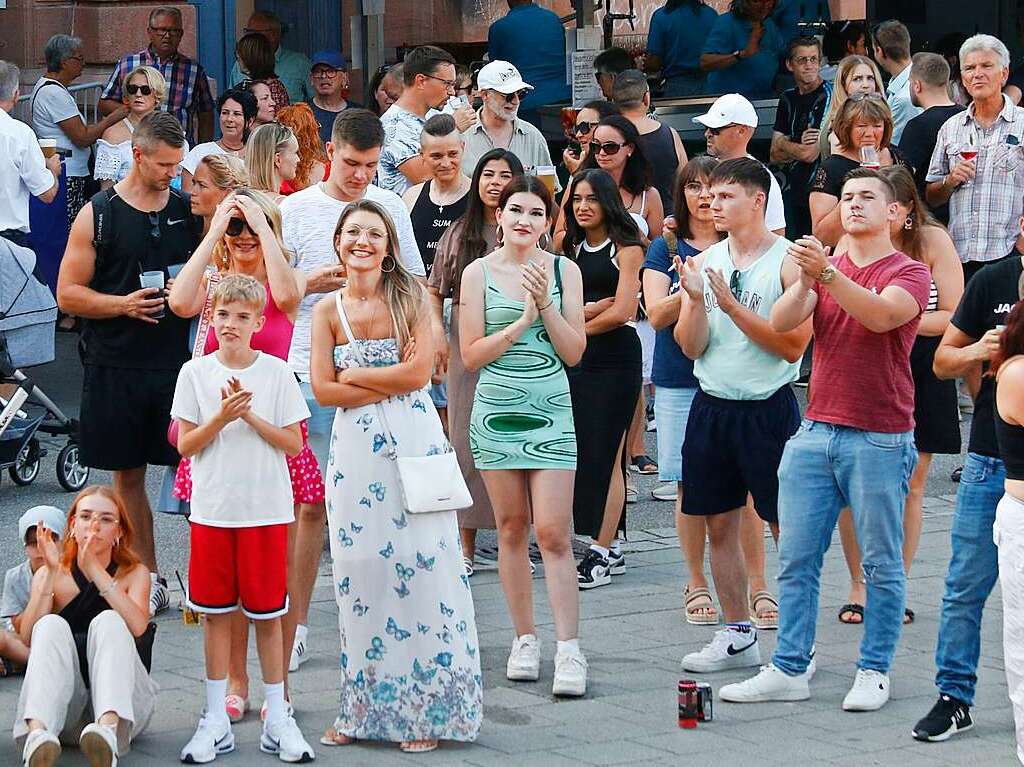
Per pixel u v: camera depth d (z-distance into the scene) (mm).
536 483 18078
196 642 19781
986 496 16219
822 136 30625
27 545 17281
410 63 27125
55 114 37125
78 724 16062
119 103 38375
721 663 18781
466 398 21844
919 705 17562
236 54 40875
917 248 20484
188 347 20609
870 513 17266
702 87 38375
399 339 16516
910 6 43469
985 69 28625
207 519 16016
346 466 16422
